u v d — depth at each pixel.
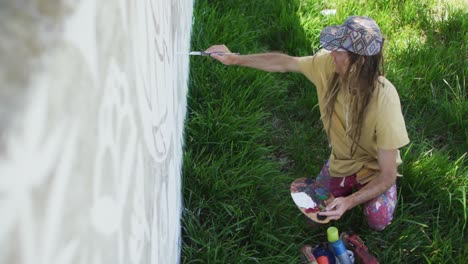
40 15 0.52
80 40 0.62
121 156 0.88
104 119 0.75
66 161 0.57
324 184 2.69
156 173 1.46
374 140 2.31
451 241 2.68
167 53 1.78
